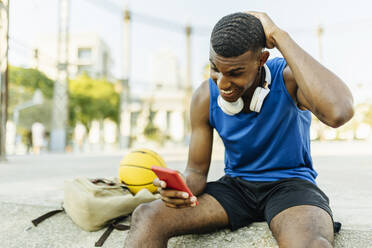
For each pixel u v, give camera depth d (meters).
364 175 4.12
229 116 1.61
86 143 31.91
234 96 1.39
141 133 35.78
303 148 1.64
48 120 27.78
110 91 39.12
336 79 1.35
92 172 5.17
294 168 1.63
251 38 1.28
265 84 1.50
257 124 1.55
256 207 1.61
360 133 29.80
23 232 2.12
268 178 1.63
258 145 1.60
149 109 39.22
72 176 4.53
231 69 1.29
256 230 1.70
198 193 1.64
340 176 4.02
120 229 1.98
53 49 50.59
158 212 1.42
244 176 1.71
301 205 1.33
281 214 1.34
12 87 31.12
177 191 1.30
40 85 33.38
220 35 1.28
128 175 2.43
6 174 4.87
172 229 1.42
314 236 1.16
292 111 1.53
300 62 1.37
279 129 1.55
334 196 2.68
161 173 1.28
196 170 1.73
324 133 25.61
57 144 17.38
